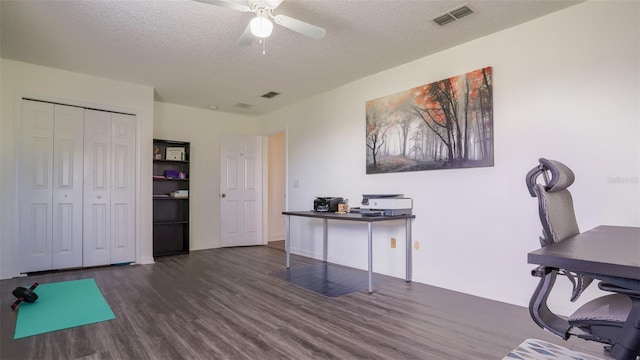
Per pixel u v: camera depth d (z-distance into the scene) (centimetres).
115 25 284
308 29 238
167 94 484
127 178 435
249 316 254
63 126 395
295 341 212
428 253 342
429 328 231
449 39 309
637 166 225
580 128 248
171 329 229
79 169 404
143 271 399
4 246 360
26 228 372
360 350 200
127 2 249
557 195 149
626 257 97
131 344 207
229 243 584
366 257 411
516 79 282
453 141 321
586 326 122
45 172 384
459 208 317
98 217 416
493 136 295
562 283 250
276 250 553
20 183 369
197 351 198
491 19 273
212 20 275
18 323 238
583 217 245
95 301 287
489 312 261
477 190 305
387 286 335
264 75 406
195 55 346
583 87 248
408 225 354
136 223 438
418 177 353
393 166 376
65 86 393
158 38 308
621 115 232
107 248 421
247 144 607
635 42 227
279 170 660
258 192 613
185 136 550
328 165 466
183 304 280
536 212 269
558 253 104
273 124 586
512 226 282
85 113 408
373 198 358
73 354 194
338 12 263
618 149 232
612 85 236
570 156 252
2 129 360
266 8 233
